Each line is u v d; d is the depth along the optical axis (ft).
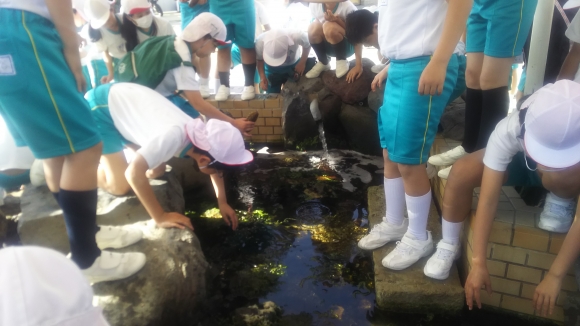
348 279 7.79
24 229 7.39
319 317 6.98
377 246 8.11
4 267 2.46
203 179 10.73
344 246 8.66
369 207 9.48
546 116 5.21
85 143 5.62
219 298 7.40
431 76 6.10
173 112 7.68
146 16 10.50
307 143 13.57
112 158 8.07
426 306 6.98
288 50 13.55
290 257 8.41
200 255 7.16
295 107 13.34
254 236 9.08
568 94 5.27
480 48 7.83
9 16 5.10
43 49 5.26
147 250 6.76
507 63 7.40
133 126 7.75
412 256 7.39
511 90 13.60
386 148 7.45
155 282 6.25
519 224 6.41
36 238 7.25
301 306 7.22
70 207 5.68
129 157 9.39
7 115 5.68
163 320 6.18
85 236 5.82
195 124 7.43
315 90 13.23
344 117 12.95
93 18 10.08
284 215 9.82
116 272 6.12
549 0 7.25
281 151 13.55
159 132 7.19
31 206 7.90
